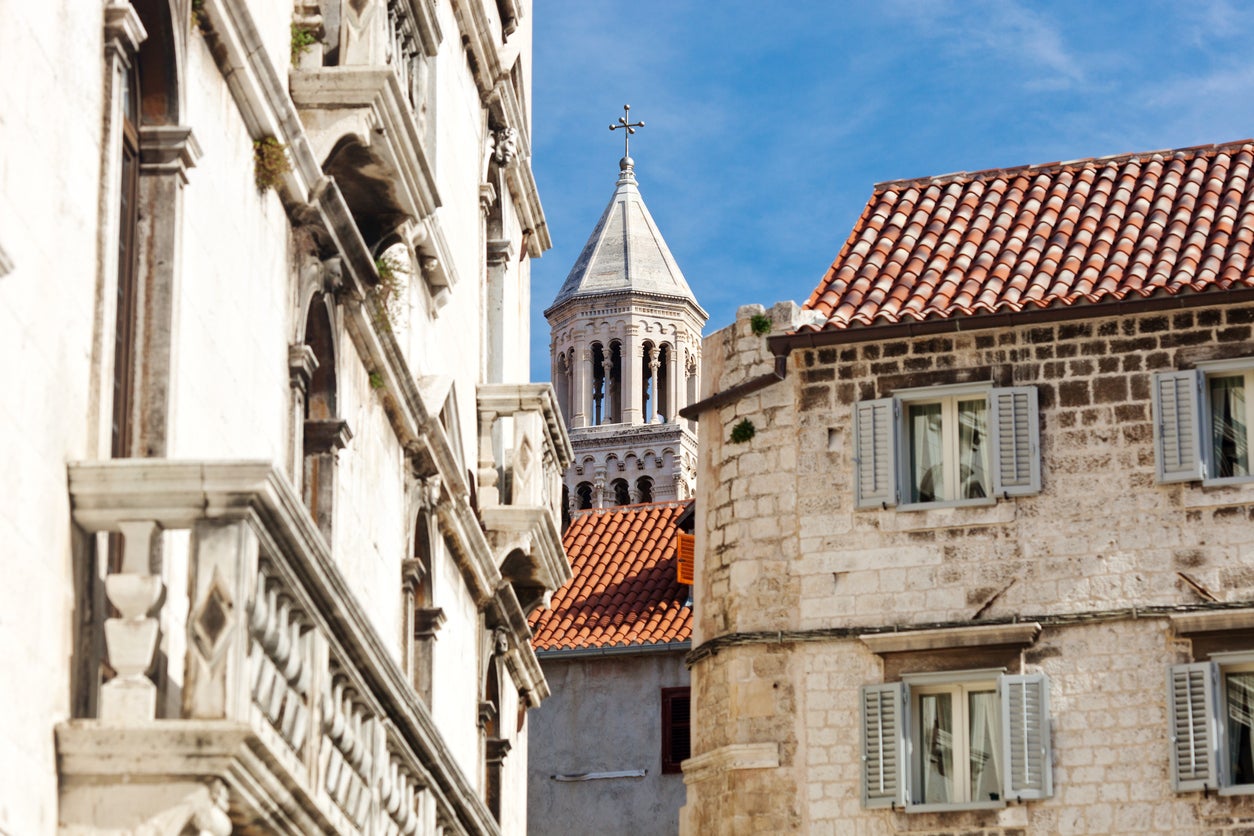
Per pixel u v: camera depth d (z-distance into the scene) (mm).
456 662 27312
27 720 12125
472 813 22469
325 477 20031
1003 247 33781
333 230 19594
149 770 12484
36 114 12727
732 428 33438
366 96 19531
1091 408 31375
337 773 15469
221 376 16641
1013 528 31281
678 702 43781
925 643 30938
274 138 17953
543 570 31125
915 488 32031
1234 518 30500
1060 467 31281
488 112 30578
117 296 14922
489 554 28312
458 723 27500
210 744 12438
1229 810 29281
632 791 43469
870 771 30766
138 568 12797
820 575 31984
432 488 25125
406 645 23828
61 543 12766
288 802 13609
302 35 19953
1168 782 29625
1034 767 30078
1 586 11859
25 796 12023
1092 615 30516
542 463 30328
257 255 17828
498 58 29641
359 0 20281
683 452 111188
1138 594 30500
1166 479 30766
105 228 13906
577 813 43562
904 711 30812
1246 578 30188
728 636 32281
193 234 15891
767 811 31266
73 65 13430
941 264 33531
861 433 32312
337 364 20438
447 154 26891
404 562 23938
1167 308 31234
